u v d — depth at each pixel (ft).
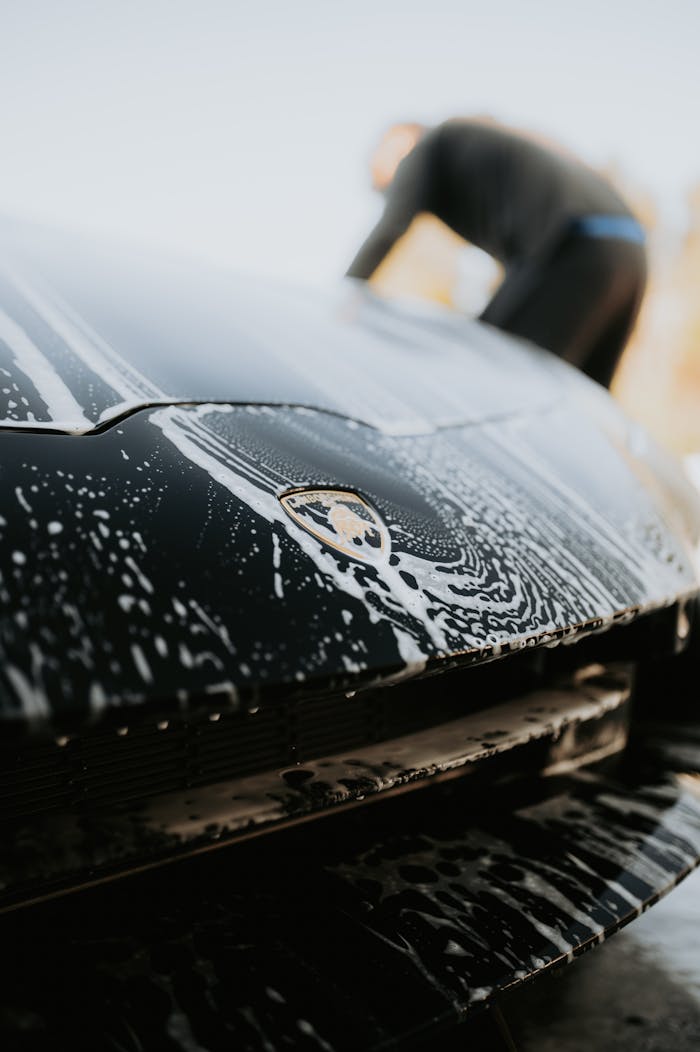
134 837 1.50
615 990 1.98
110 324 2.29
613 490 2.59
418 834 1.88
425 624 1.52
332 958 1.46
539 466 2.50
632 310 5.84
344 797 1.73
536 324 5.53
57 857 1.41
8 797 1.46
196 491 1.58
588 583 1.97
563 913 1.71
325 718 1.90
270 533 1.55
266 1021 1.30
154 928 1.44
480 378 3.11
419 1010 1.39
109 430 1.68
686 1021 1.88
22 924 1.37
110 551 1.32
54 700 1.07
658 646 2.28
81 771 1.54
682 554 2.49
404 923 1.58
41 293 2.34
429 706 2.13
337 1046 1.28
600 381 6.06
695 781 2.47
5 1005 1.22
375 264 6.15
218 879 1.59
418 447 2.26
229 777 1.74
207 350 2.38
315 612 1.41
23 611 1.15
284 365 2.50
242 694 1.22
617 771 2.43
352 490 1.83
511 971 1.52
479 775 2.07
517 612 1.71
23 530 1.28
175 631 1.24
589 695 2.45
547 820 2.06
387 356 3.00
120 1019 1.24
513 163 5.76
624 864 1.93
